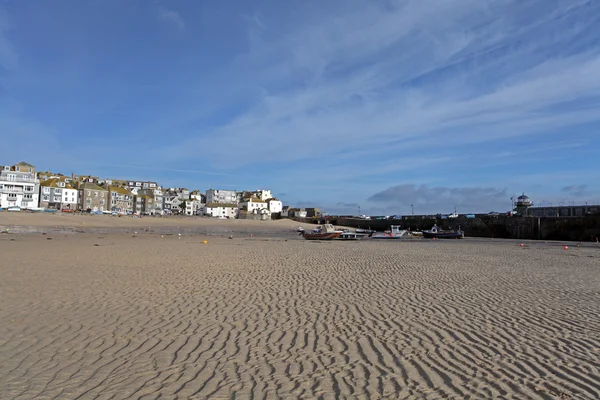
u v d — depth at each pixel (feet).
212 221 318.65
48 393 14.61
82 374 16.44
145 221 258.98
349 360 18.60
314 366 17.80
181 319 25.27
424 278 44.83
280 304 30.14
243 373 16.89
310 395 14.88
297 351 19.74
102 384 15.49
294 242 126.11
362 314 27.35
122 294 32.50
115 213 331.16
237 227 280.31
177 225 252.83
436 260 66.49
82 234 139.03
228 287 36.83
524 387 15.74
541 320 26.11
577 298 33.83
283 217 490.49
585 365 18.08
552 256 80.02
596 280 45.11
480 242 153.99
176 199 488.85
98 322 24.20
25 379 15.83
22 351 18.98
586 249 109.91
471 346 20.72
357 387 15.65
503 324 25.05
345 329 23.65
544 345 20.93
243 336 22.00
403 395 14.97
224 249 83.66
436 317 26.71
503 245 127.95
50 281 37.91
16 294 31.60
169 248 82.99
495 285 40.37
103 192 370.12
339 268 52.95
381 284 40.14
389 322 25.32
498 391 15.35
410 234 222.28
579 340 21.83
